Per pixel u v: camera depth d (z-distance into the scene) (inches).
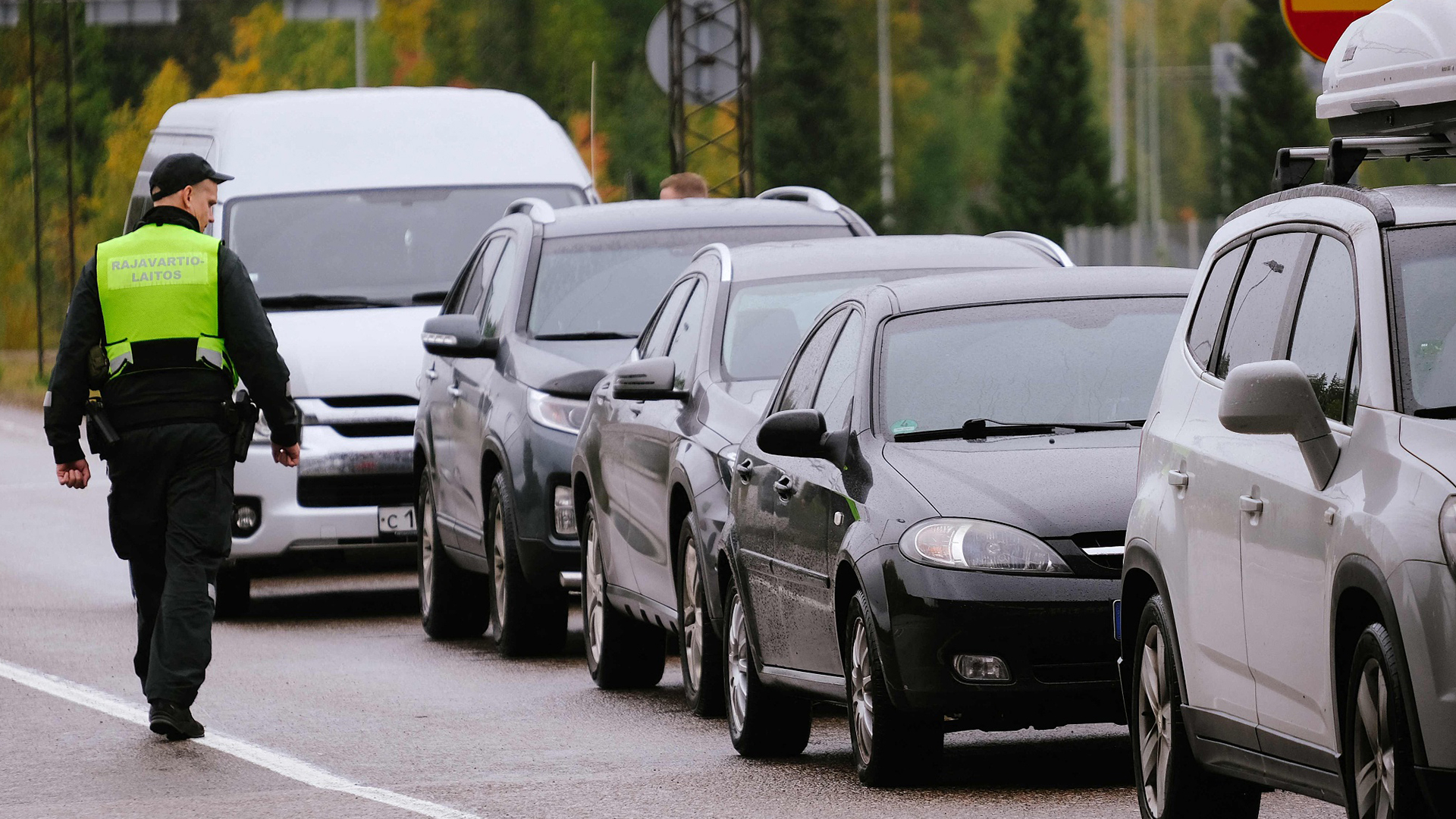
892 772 1330.0
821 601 1386.6
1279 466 1002.7
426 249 2610.7
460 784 1402.6
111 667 1985.7
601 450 1877.5
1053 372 1432.1
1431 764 855.1
